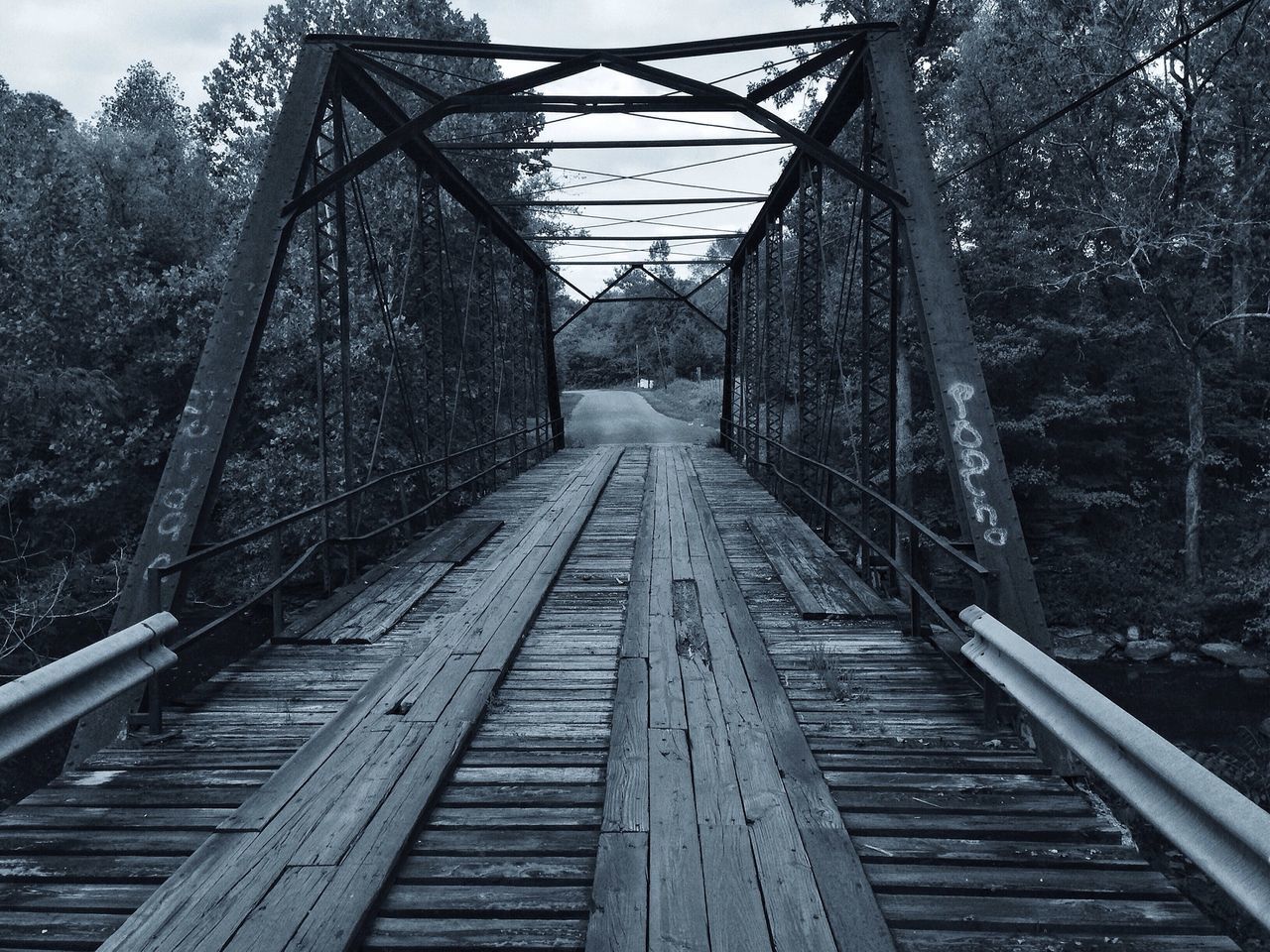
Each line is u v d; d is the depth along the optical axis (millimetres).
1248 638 19141
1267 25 17938
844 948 2389
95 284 19672
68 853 3131
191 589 20438
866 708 4633
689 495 13672
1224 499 24984
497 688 4883
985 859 2977
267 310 6324
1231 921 7664
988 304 23109
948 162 23781
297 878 2734
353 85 8148
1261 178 19797
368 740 3941
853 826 3219
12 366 16828
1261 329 27062
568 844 3084
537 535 10078
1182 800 2184
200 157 34969
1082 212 20438
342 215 8109
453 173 12875
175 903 2594
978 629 3855
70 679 3248
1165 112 19938
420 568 8547
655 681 4805
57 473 17547
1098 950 2457
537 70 7164
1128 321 22969
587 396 71688
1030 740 4129
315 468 17578
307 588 20500
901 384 22562
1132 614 20625
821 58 7387
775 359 25234
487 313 24219
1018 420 22828
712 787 3441
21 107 29625
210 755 4066
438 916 2660
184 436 5695
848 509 24391
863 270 8727
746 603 6867
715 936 2443
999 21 21609
